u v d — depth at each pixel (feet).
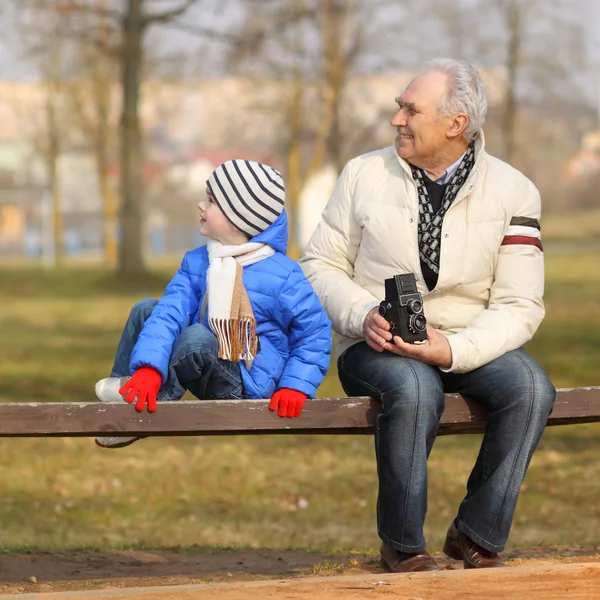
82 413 32.24
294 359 34.17
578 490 71.92
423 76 36.09
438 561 44.78
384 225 36.40
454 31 313.32
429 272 36.40
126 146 271.28
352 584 30.76
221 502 68.44
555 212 514.68
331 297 36.29
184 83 327.47
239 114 385.29
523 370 34.68
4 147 560.61
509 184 36.63
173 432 33.35
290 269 34.71
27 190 607.37
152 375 32.81
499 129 360.07
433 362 34.63
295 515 64.80
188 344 33.35
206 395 34.65
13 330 175.01
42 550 48.96
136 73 267.80
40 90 389.39
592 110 365.40
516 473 34.50
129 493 70.59
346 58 312.50
